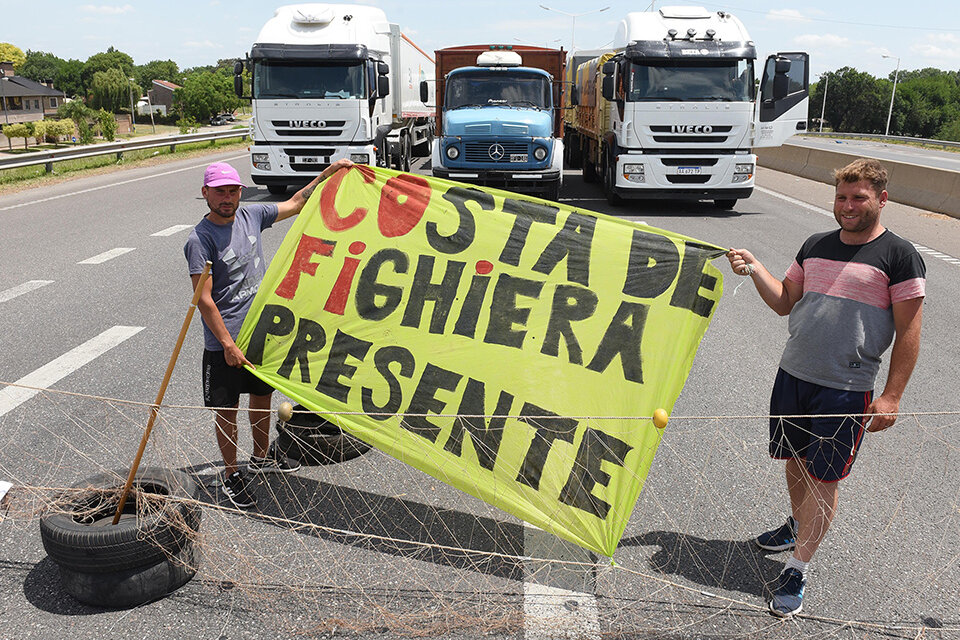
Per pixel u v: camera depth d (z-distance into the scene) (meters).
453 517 4.00
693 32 13.71
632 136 14.02
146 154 25.86
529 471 3.56
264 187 17.84
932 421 5.29
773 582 3.51
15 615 3.17
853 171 3.11
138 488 3.46
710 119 13.81
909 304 3.10
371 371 3.89
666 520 4.01
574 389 3.65
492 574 3.52
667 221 13.48
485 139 14.12
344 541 3.75
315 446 4.43
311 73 14.59
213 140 31.28
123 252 10.27
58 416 5.05
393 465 4.52
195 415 5.09
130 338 6.68
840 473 3.27
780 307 3.55
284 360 3.97
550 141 14.23
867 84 113.56
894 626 3.22
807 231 12.54
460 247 3.98
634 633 3.14
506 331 3.81
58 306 7.67
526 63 15.97
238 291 4.04
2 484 4.10
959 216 14.07
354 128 14.73
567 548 3.75
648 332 3.66
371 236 4.07
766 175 22.20
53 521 3.20
